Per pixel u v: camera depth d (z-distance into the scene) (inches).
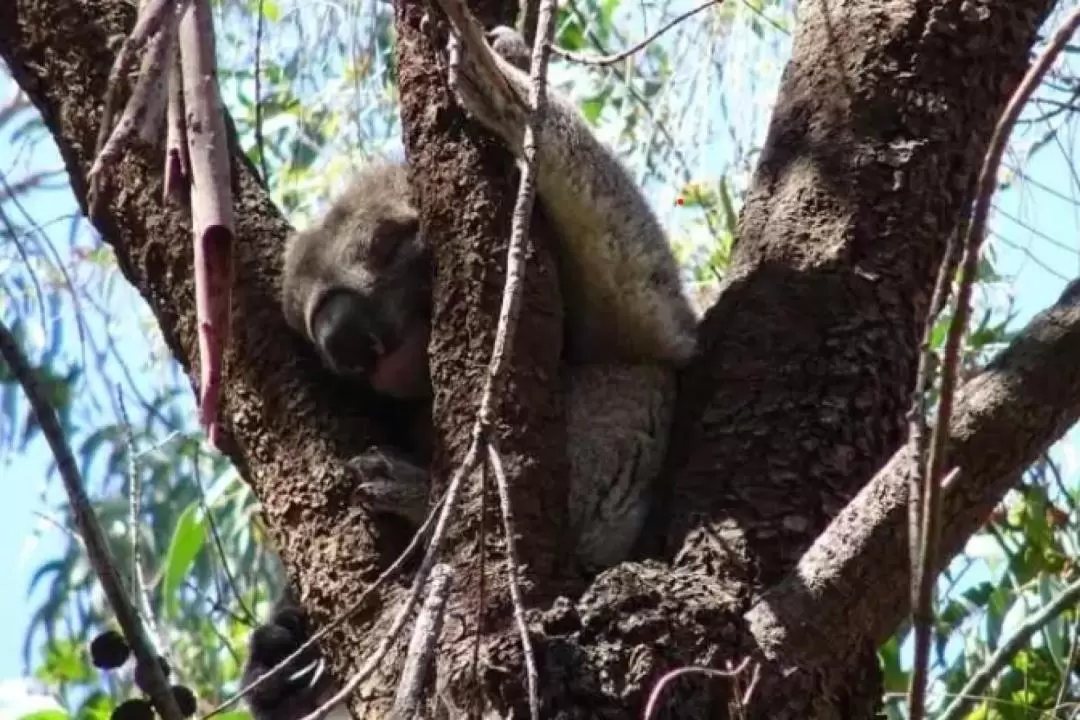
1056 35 107.3
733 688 152.4
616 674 155.6
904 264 203.2
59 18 210.4
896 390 195.8
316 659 218.5
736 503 183.5
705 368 203.2
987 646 271.6
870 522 165.2
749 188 218.5
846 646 164.6
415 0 189.2
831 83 217.3
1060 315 169.0
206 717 139.9
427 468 198.4
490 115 184.1
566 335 229.5
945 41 215.8
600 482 224.2
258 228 216.7
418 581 122.9
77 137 207.8
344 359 211.5
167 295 200.7
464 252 182.1
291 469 193.5
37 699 199.0
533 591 164.6
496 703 155.3
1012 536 290.4
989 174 106.6
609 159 220.5
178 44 110.9
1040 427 165.3
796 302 200.1
